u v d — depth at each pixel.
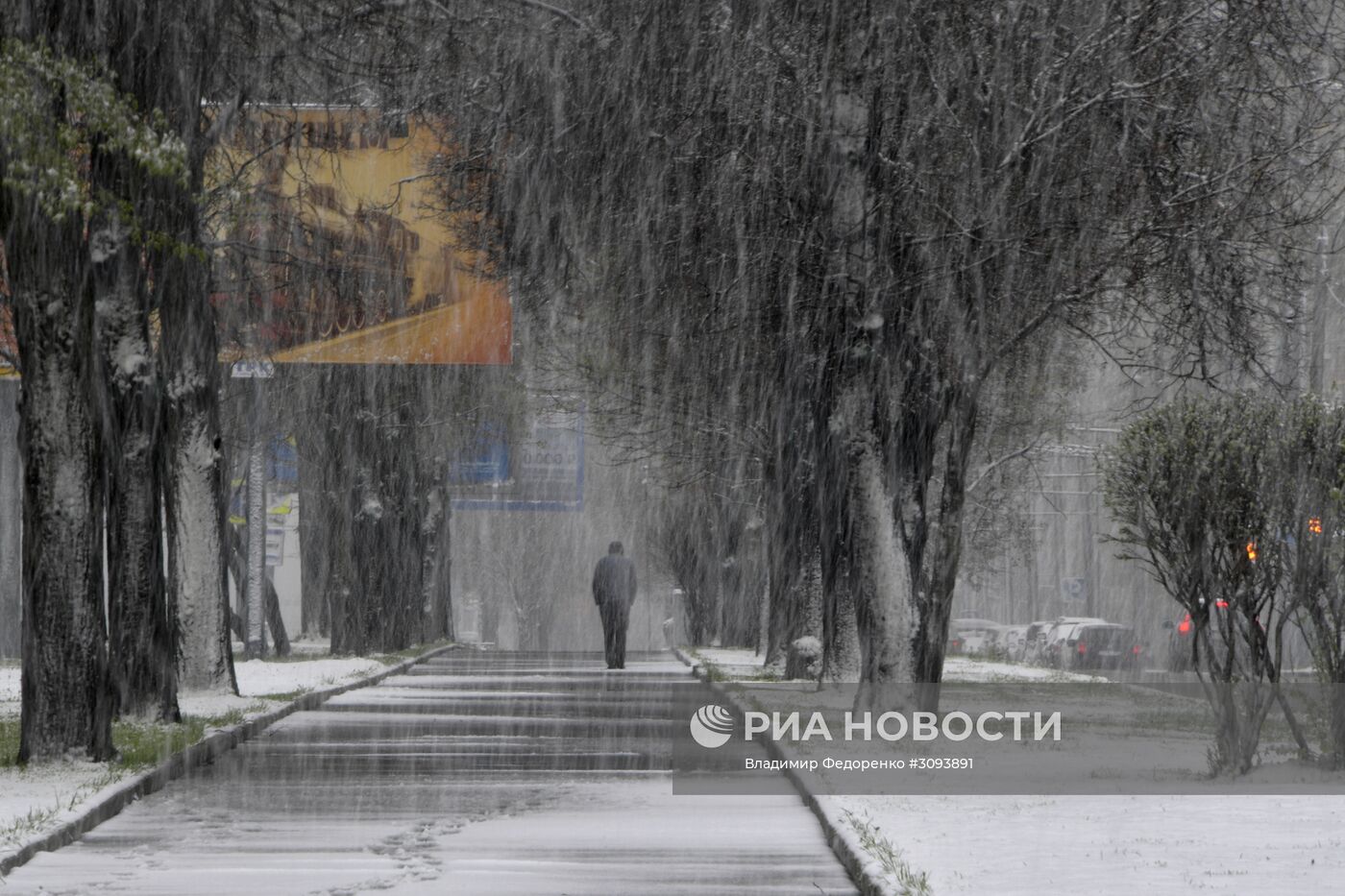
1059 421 104.12
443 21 68.38
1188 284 61.62
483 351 90.50
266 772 50.31
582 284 82.75
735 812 41.41
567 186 73.19
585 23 68.94
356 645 135.38
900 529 59.38
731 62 65.19
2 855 31.80
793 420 88.75
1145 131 59.59
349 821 39.59
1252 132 60.88
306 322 91.38
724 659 134.00
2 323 70.56
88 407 49.41
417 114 74.62
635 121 69.25
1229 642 44.47
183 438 70.44
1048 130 58.19
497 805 42.72
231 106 67.56
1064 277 61.28
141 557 59.81
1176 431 44.06
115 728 57.78
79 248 49.53
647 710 77.88
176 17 57.50
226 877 31.58
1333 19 59.81
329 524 138.50
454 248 86.75
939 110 60.69
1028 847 32.09
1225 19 59.16
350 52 69.88
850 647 83.06
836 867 32.97
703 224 70.88
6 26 48.34
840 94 60.22
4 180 45.88
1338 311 74.25
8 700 79.31
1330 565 43.34
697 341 81.56
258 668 105.50
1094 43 58.66
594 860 33.84
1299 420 43.50
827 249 62.28
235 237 77.69
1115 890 26.69
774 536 104.12
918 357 61.75
